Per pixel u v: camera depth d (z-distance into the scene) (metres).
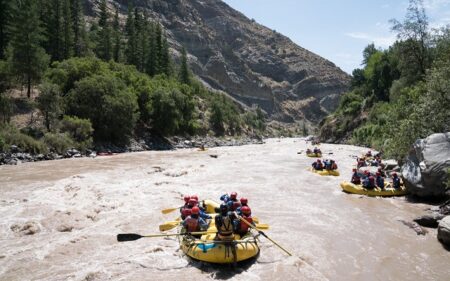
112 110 46.78
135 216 16.12
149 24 102.50
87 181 23.55
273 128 180.38
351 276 10.57
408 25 44.59
